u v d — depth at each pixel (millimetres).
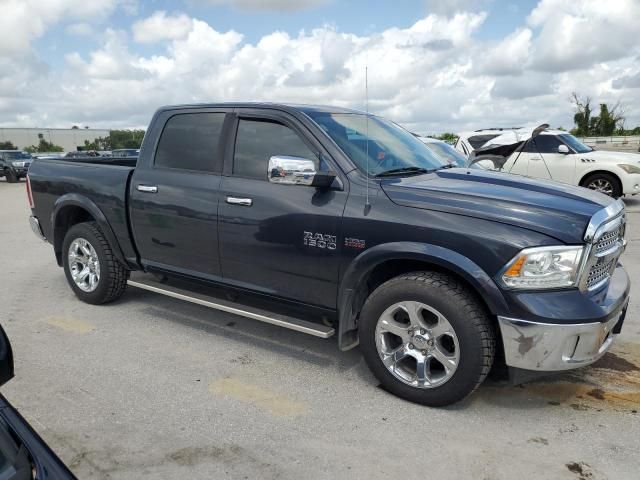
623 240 3521
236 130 4031
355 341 3648
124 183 4598
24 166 27016
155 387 3518
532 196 3150
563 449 2824
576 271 2867
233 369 3797
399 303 3215
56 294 5578
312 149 3643
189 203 4133
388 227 3195
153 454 2781
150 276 5590
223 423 3080
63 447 2838
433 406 3232
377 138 3973
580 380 3592
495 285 2885
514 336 2896
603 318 2900
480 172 3895
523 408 3242
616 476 2600
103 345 4215
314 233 3488
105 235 4816
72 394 3418
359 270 3312
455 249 2992
